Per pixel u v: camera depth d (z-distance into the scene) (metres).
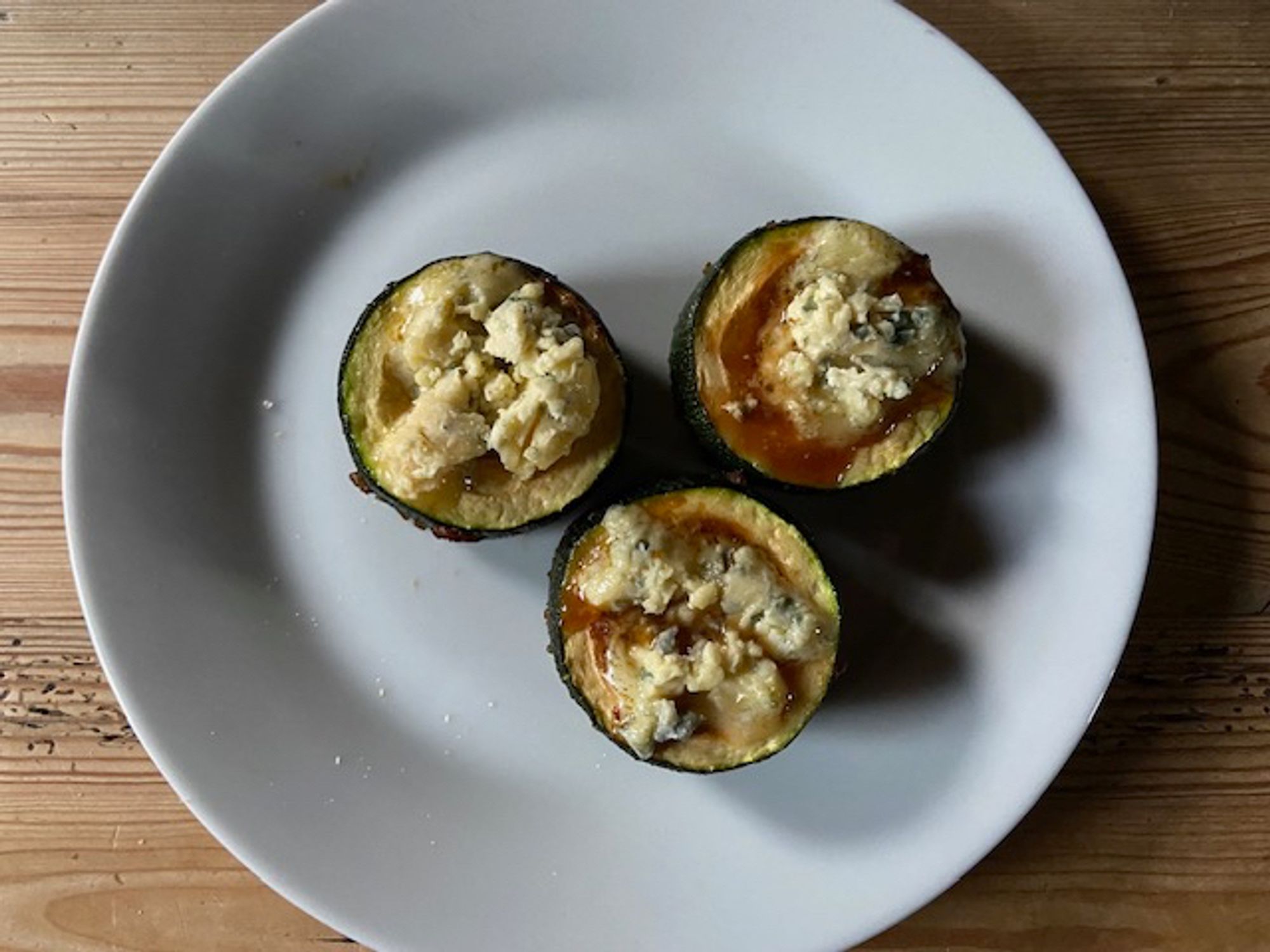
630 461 0.25
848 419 0.23
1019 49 0.27
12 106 0.27
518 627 0.25
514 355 0.22
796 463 0.23
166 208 0.25
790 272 0.23
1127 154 0.27
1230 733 0.26
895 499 0.25
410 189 0.26
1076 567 0.24
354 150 0.26
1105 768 0.26
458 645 0.25
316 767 0.25
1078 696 0.24
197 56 0.27
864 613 0.25
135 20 0.27
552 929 0.24
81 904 0.25
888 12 0.25
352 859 0.24
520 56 0.25
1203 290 0.27
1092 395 0.24
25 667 0.26
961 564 0.25
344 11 0.24
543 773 0.25
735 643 0.22
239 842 0.24
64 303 0.26
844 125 0.25
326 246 0.26
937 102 0.25
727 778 0.25
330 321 0.26
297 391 0.26
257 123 0.25
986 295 0.25
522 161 0.26
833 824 0.24
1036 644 0.24
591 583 0.22
